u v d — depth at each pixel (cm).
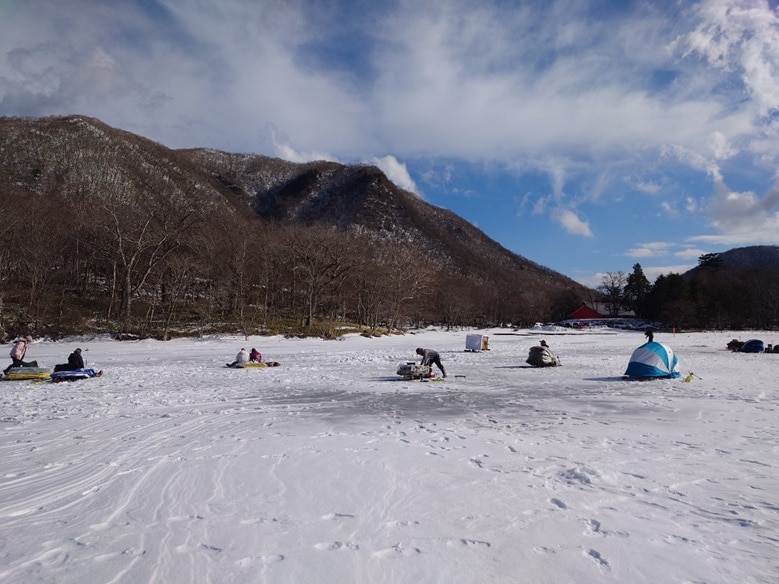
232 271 6406
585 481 654
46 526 511
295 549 455
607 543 472
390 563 430
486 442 877
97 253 5988
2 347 3962
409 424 1053
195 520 523
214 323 5728
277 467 714
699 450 824
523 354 3538
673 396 1477
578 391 1606
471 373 2228
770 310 9862
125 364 2712
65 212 6325
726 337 6650
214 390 1628
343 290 7838
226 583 396
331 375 2112
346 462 740
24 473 693
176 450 816
